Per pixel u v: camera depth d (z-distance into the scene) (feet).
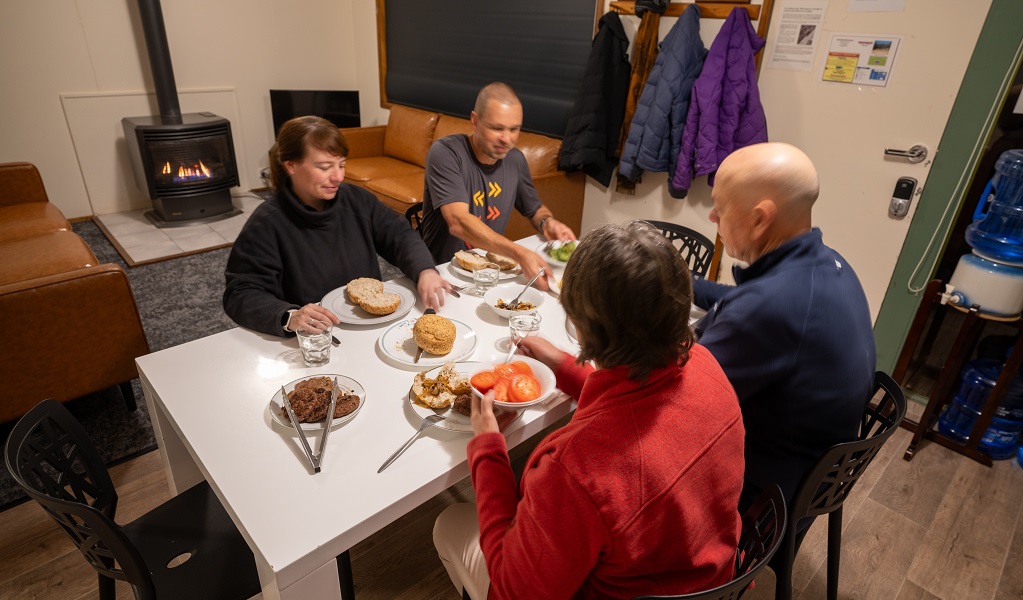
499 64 12.85
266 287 5.07
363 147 15.23
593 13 10.79
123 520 5.81
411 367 4.33
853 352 3.71
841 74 8.11
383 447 3.51
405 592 5.27
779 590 4.22
